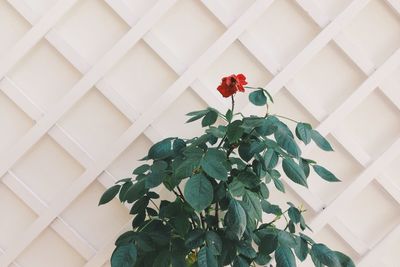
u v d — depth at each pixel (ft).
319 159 6.53
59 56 6.26
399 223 6.43
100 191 6.38
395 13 6.35
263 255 5.30
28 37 6.06
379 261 6.48
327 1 6.32
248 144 5.26
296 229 6.43
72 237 6.27
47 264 6.40
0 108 6.28
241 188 4.92
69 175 6.35
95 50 6.27
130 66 6.32
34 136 6.13
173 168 5.08
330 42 6.35
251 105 6.27
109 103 6.32
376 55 6.38
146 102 6.33
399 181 6.55
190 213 5.38
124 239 5.15
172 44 6.32
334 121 6.27
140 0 6.26
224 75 6.37
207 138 5.24
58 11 6.07
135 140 6.33
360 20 6.37
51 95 6.28
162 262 4.97
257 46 6.23
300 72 6.40
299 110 6.40
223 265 5.10
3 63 6.06
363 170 6.39
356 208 6.57
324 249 5.00
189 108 6.36
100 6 6.25
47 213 6.18
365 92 6.25
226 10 6.21
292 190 6.48
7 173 6.20
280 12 6.34
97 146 6.31
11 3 6.06
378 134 6.49
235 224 4.72
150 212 5.58
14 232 6.36
